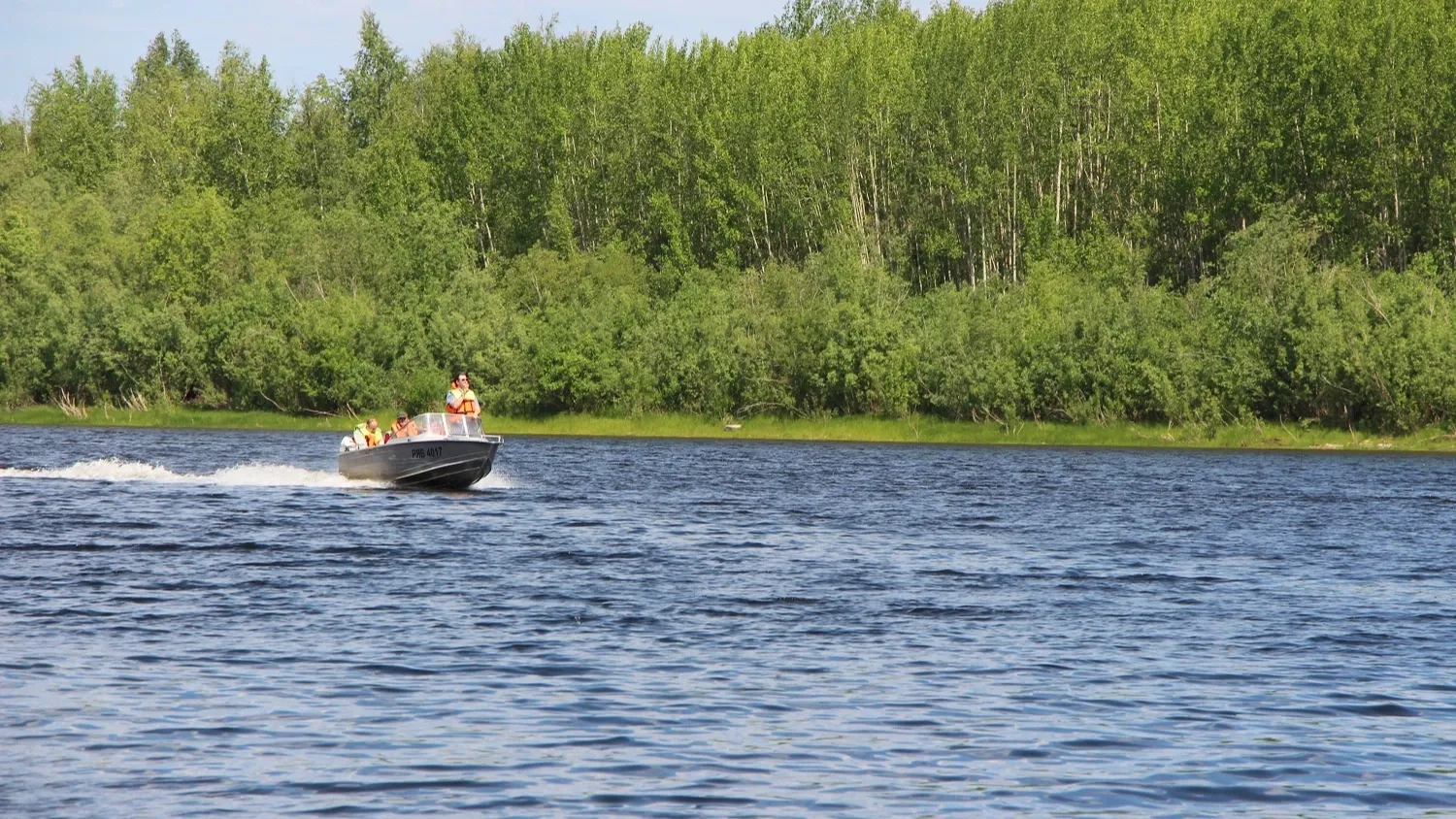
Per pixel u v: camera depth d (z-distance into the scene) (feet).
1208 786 74.69
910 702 91.45
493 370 481.05
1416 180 430.61
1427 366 373.81
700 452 375.45
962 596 132.16
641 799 71.67
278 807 69.87
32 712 86.22
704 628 114.73
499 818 68.69
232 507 207.00
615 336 484.74
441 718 85.92
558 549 161.89
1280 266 411.34
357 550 158.92
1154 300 422.41
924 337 440.04
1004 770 77.05
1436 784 75.41
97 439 421.18
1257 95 451.12
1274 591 137.18
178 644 106.11
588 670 99.14
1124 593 135.13
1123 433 409.49
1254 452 381.19
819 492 247.50
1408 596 134.82
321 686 93.56
